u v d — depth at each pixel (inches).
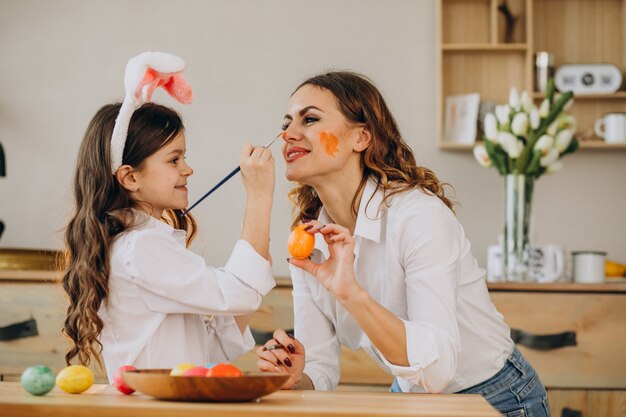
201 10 143.7
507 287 115.3
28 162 143.7
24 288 119.8
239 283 68.1
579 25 140.8
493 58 139.9
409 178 74.0
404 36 141.2
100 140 75.5
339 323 77.5
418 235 67.6
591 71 136.5
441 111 137.0
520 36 138.9
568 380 114.3
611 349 114.2
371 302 61.2
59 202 143.0
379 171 73.4
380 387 115.2
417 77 140.6
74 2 145.0
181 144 78.1
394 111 140.6
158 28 144.0
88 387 57.6
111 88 144.3
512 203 123.2
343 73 76.8
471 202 139.0
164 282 68.3
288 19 142.8
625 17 139.8
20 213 143.1
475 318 72.7
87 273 70.9
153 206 77.3
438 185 75.5
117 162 74.6
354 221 76.4
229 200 141.3
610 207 139.0
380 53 141.3
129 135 75.4
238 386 50.3
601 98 138.8
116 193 75.7
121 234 72.5
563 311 114.7
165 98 141.9
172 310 69.0
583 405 114.2
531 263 123.0
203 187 141.4
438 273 66.5
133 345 69.6
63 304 119.0
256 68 142.6
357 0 141.9
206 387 50.2
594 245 138.9
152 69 70.4
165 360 70.1
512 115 124.0
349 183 75.0
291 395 57.3
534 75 138.3
